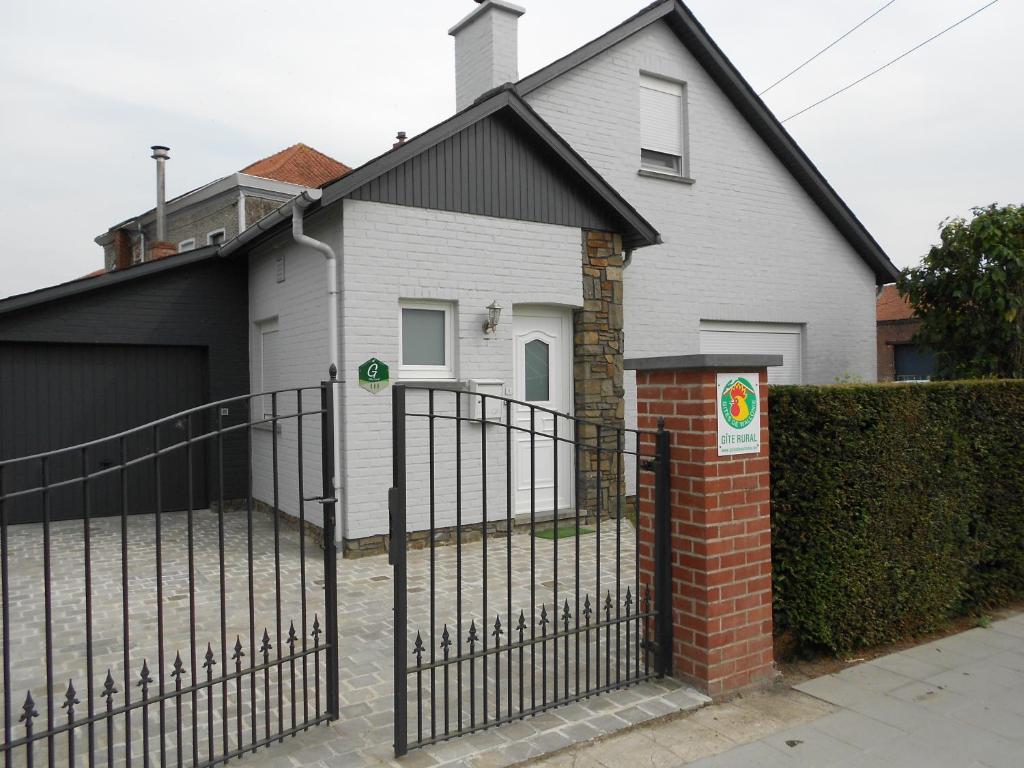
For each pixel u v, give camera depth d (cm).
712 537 401
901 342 2169
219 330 937
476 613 544
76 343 880
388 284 708
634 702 393
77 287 849
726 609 407
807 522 447
